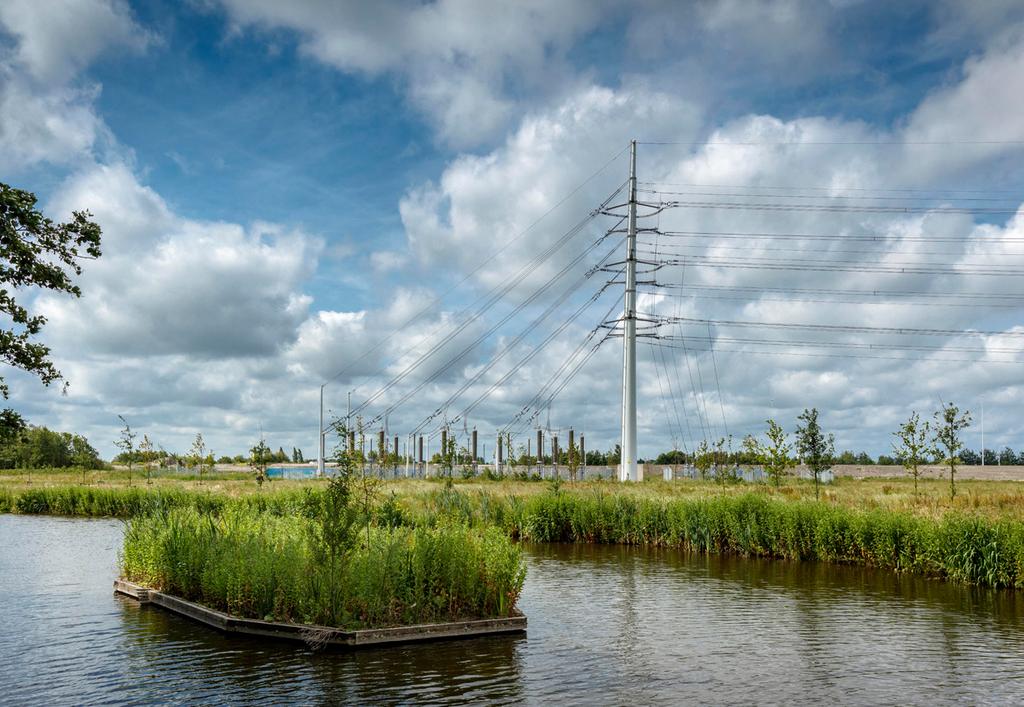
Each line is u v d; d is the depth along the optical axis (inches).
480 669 430.0
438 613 534.6
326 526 505.7
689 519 1113.4
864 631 549.0
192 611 562.9
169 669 424.2
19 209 451.2
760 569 897.5
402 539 554.6
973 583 780.6
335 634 474.9
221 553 581.3
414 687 394.6
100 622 550.6
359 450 550.3
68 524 1476.4
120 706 364.5
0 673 419.5
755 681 417.7
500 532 604.1
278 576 521.0
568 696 385.1
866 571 881.5
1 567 872.3
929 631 551.2
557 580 804.6
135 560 696.4
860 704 380.5
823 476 2225.6
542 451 2901.1
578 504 1257.4
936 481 2272.4
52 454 4158.5
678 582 789.9
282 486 1902.1
